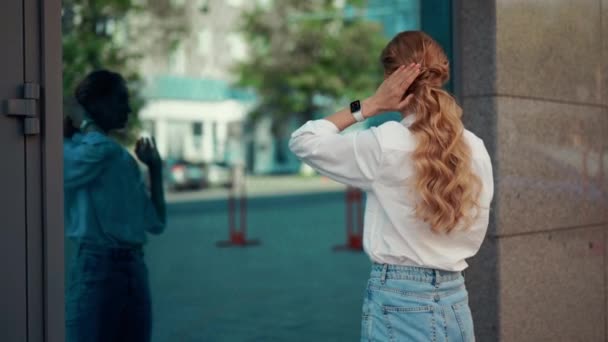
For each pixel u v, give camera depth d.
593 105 3.96
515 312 3.38
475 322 3.37
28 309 2.17
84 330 3.05
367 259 9.62
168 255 8.80
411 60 2.09
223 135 29.77
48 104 2.18
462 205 1.96
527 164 3.44
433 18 3.50
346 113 2.12
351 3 32.16
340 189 25.20
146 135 3.66
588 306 3.93
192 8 25.66
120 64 10.66
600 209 4.03
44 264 2.20
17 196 2.14
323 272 8.49
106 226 3.15
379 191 2.03
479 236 2.09
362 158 2.03
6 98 2.11
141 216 3.50
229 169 23.86
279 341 5.21
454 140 1.96
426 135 1.96
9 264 2.12
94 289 3.11
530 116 3.46
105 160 3.18
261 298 6.79
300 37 32.06
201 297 6.69
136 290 3.42
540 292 3.53
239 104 31.33
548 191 3.57
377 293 2.06
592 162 3.95
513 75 3.36
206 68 27.95
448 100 2.02
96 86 3.28
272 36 32.00
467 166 1.98
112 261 3.22
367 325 2.07
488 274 3.32
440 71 2.09
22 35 2.14
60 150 2.22
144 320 3.51
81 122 3.19
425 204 1.95
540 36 3.53
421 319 2.00
